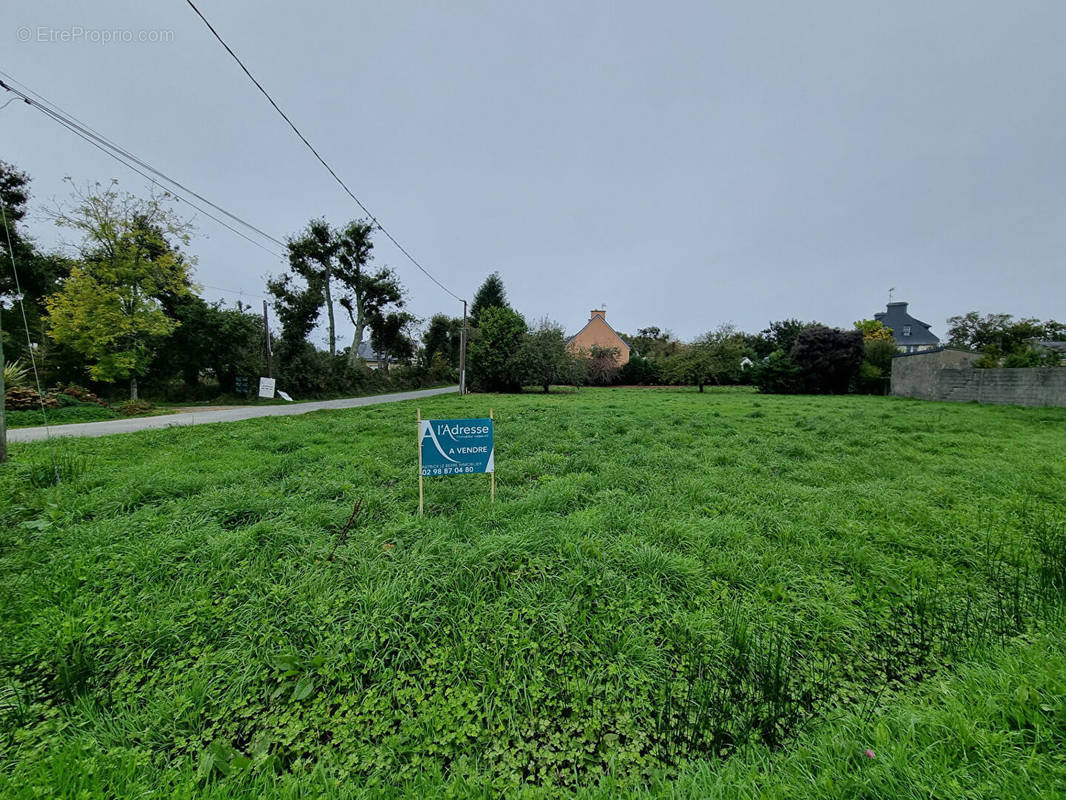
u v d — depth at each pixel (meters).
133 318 16.14
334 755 1.61
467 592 2.55
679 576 2.76
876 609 2.48
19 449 6.71
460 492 4.50
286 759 1.66
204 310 20.31
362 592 2.49
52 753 1.56
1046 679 1.70
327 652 2.07
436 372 44.28
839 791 1.33
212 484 4.61
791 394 24.77
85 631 2.18
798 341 26.09
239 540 3.12
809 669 2.03
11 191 17.45
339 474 5.13
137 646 2.13
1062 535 3.30
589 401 17.84
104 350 15.93
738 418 11.21
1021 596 2.57
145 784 1.46
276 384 23.36
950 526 3.56
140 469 5.25
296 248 28.23
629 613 2.40
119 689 1.90
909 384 21.34
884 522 3.66
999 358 20.78
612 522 3.57
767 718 1.76
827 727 1.66
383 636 2.14
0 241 16.80
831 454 6.54
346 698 1.86
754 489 4.60
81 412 13.47
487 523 3.57
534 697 1.86
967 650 2.11
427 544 3.10
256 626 2.28
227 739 1.69
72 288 15.29
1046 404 15.20
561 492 4.26
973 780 1.33
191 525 3.43
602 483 4.76
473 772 1.54
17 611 2.35
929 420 10.88
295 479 4.82
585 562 2.86
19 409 12.70
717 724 1.74
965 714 1.61
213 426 10.30
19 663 2.02
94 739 1.63
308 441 7.53
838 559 3.05
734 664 2.05
